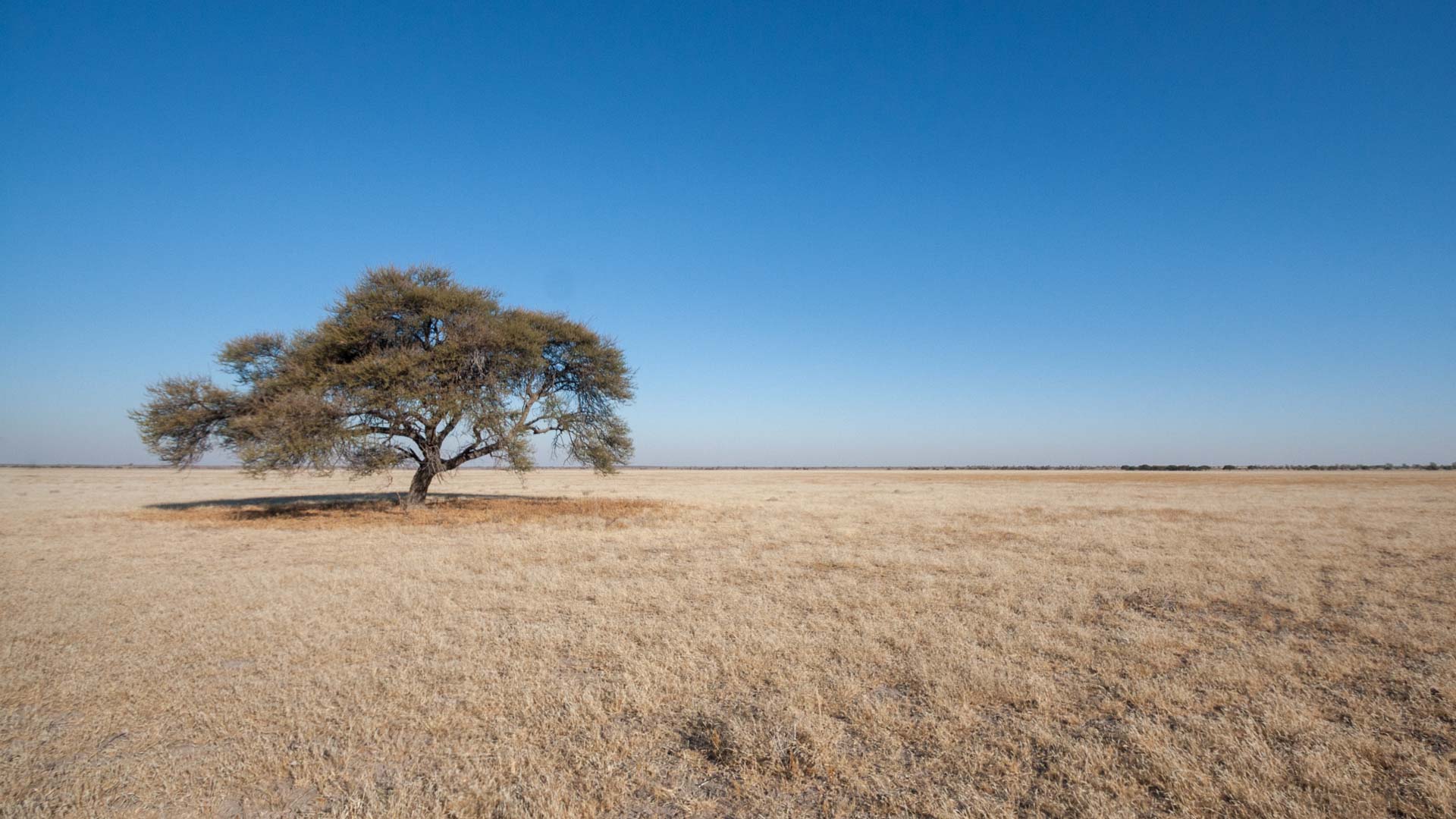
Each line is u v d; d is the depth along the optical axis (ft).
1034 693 19.30
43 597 31.76
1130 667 21.86
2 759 14.99
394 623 27.35
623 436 93.15
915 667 21.61
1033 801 13.44
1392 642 24.81
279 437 67.87
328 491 131.23
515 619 28.27
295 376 73.41
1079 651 23.67
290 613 28.63
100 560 43.50
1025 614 29.35
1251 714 17.85
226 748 15.64
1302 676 21.31
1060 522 71.67
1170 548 50.37
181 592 32.96
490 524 68.69
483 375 77.41
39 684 19.72
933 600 32.09
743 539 56.39
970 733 16.74
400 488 149.38
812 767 14.70
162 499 104.32
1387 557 45.14
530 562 43.75
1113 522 70.33
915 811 13.10
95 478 214.28
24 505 90.17
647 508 91.25
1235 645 24.81
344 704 18.29
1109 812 12.84
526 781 14.11
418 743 16.06
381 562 43.06
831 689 19.70
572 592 34.06
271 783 14.08
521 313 86.84
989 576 38.75
